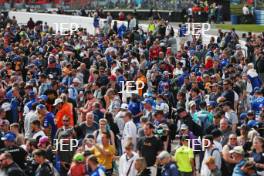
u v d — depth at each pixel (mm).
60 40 93125
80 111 53156
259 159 39812
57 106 49625
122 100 61062
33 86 59000
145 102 50438
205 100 56531
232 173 38906
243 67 72875
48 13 142625
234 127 49156
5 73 68500
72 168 37812
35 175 37531
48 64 72875
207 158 38906
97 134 43719
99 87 58875
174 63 76000
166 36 102125
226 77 66875
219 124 46250
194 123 47500
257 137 40031
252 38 97188
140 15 148750
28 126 47188
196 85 57438
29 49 86438
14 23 120625
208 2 147625
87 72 69000
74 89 58844
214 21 143750
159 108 49688
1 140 41094
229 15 149750
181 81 65375
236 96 57312
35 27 111688
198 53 84375
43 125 48000
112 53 79875
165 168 37688
